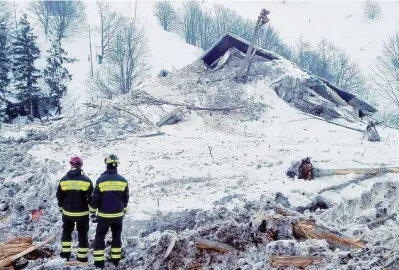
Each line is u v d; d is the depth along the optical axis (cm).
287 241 685
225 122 2414
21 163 1770
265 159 1548
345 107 2758
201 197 1187
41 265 725
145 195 1220
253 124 2392
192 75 2989
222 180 1330
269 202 952
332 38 10731
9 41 5303
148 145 1916
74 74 6975
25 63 4528
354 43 10344
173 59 7969
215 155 1661
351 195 1216
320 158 1518
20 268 752
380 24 11150
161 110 2484
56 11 8369
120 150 1833
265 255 687
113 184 717
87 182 744
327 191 1241
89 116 2322
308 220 791
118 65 6162
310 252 687
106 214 711
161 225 1043
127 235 1019
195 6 9306
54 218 1162
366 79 6981
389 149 1717
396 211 1070
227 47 3131
